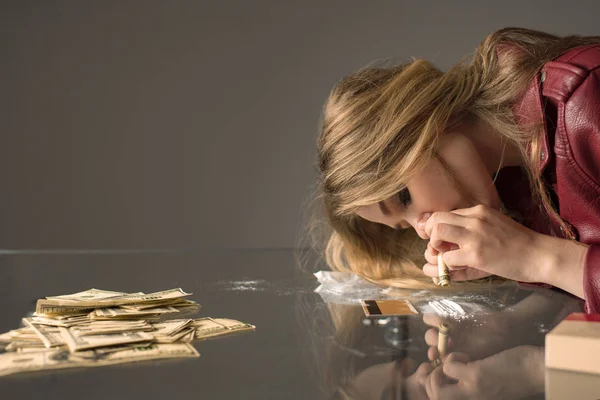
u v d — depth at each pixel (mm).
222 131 3854
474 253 1676
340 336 1480
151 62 3830
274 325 1538
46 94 3824
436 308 1622
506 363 1366
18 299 1703
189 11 3809
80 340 1440
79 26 3809
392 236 1917
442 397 1287
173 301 1649
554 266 1652
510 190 1854
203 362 1391
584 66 1650
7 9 3779
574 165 1652
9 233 3855
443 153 1727
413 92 1750
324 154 1801
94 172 3865
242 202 3881
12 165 3836
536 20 3498
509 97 1734
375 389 1311
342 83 1821
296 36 3785
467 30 3596
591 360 1333
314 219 2049
